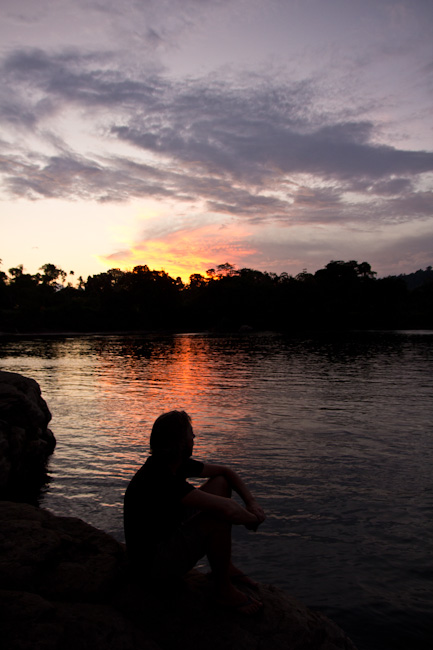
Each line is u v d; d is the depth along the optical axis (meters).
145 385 17.67
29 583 3.05
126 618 2.97
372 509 5.88
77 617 2.80
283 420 11.10
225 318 108.44
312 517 5.66
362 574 4.39
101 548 3.57
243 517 3.01
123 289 110.06
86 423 10.91
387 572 4.42
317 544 4.98
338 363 26.98
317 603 3.91
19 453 7.26
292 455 8.18
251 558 4.69
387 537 5.13
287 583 4.23
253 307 107.88
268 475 7.16
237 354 35.22
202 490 3.28
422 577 4.34
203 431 9.97
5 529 3.49
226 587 3.12
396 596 4.03
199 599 3.21
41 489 6.71
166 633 2.95
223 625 3.02
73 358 31.86
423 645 3.41
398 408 12.66
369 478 7.00
